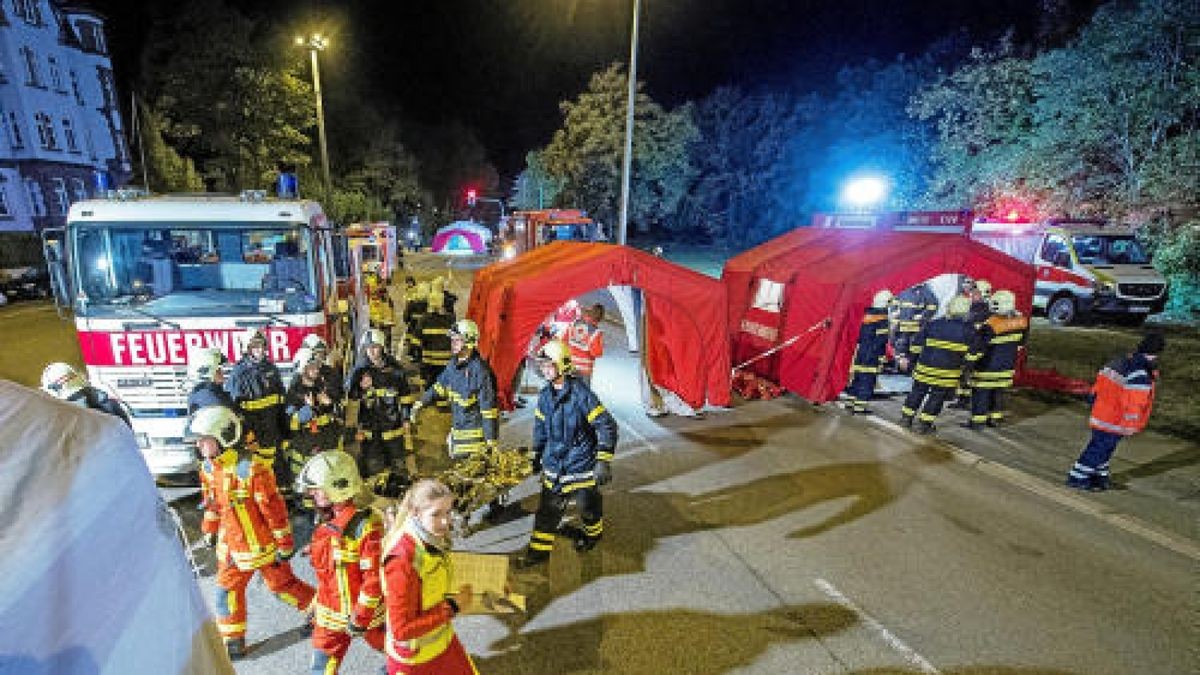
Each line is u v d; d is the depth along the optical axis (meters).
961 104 19.77
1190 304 15.79
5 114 25.64
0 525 1.49
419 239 54.78
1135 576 4.89
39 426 1.70
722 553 5.14
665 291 8.26
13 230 25.52
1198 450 7.51
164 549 1.88
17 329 14.74
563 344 4.63
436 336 8.59
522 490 6.26
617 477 6.60
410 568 2.59
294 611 4.33
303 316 6.09
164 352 5.80
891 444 7.68
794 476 6.68
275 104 34.53
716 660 3.90
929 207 20.83
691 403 8.66
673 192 37.41
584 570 4.85
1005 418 8.67
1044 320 16.05
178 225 6.02
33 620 1.45
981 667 3.88
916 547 5.28
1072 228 15.35
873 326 8.59
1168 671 3.88
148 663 1.70
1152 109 15.80
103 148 30.62
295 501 5.77
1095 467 6.34
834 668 3.85
